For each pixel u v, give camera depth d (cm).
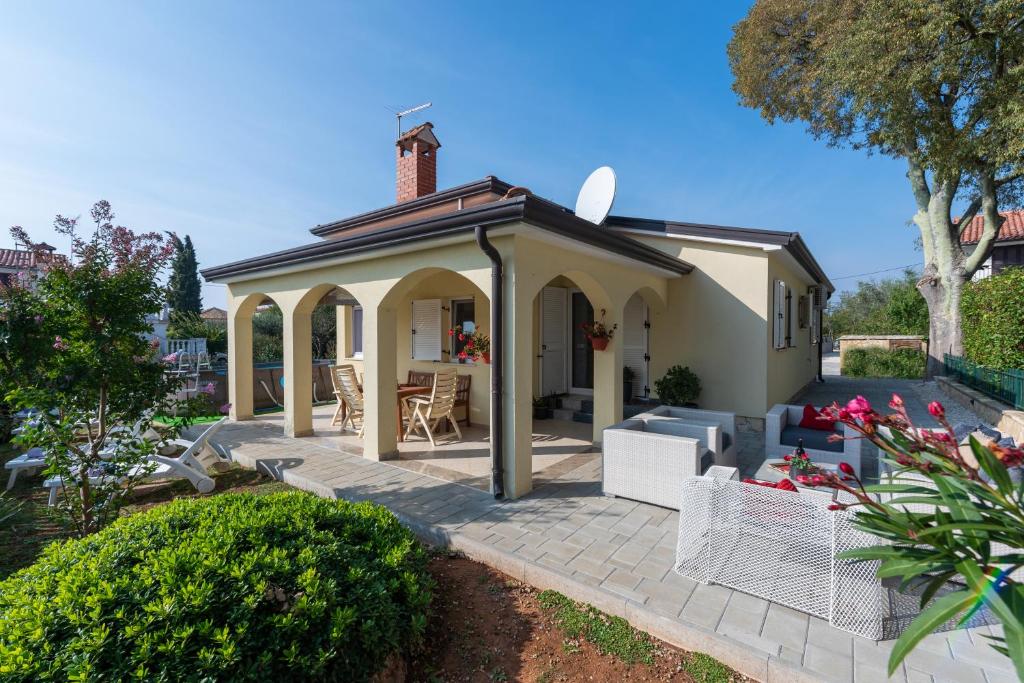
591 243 562
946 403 1041
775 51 1437
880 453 489
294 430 815
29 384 407
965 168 981
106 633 189
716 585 330
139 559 242
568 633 299
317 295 809
